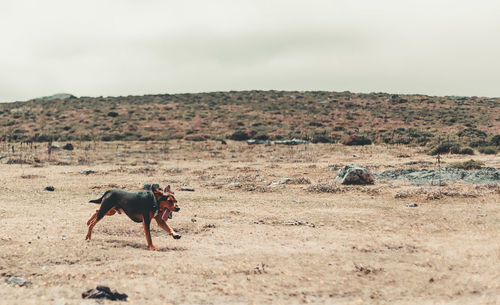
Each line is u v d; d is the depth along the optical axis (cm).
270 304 676
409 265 898
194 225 1295
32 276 767
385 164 3328
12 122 8144
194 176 2823
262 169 3173
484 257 933
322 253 988
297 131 7131
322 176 2695
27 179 2462
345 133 6900
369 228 1277
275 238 1143
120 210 1040
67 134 6994
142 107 9912
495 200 1716
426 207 1633
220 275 812
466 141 5291
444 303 686
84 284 730
